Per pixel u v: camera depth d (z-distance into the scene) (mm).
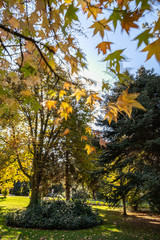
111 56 928
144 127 8734
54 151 11289
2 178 13000
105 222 10867
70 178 12383
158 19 671
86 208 10766
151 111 8539
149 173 8266
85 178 12914
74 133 10078
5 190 21641
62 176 11930
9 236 6953
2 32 1472
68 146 11391
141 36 700
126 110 1411
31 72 1393
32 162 12156
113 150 10281
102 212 15195
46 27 1342
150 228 9633
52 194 13422
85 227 9305
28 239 6766
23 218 8984
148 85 10203
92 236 7645
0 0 1313
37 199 11422
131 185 8961
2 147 9281
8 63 1578
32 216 9078
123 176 9500
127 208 18109
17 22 1367
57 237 7273
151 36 689
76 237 7398
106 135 10250
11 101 1621
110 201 9773
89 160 11016
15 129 8039
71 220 9094
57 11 1263
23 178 14156
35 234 7496
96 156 10773
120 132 9344
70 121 9711
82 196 12844
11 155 9820
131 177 9039
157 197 8180
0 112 1606
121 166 10180
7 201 17750
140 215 14531
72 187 13922
